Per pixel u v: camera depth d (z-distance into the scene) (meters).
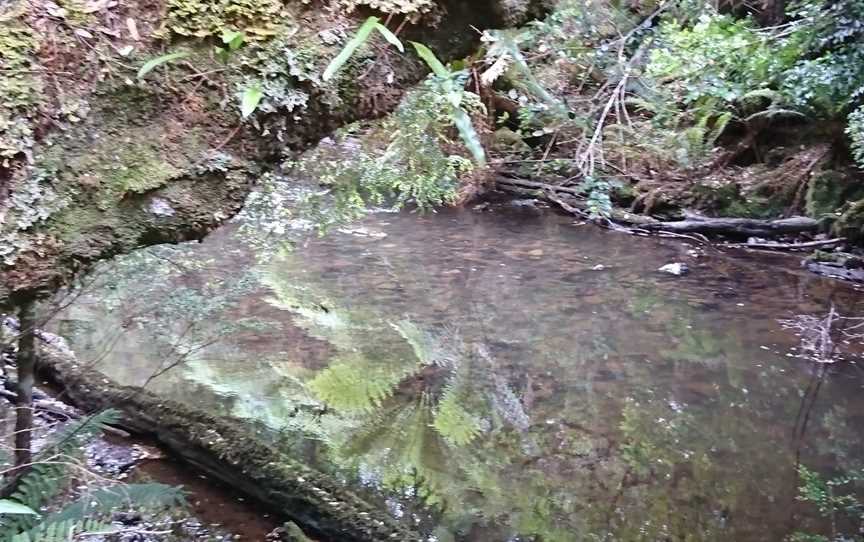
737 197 7.46
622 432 3.57
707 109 7.26
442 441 3.46
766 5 7.43
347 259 6.45
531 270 6.27
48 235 1.30
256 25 1.54
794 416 3.70
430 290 5.72
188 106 1.48
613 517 2.85
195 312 3.68
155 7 1.46
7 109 1.26
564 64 7.22
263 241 3.74
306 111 1.62
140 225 1.43
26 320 2.09
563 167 8.11
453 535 2.71
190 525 2.68
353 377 4.07
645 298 5.54
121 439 3.26
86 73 1.37
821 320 4.99
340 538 2.66
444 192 4.72
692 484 3.10
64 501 2.38
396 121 3.65
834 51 5.82
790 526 2.78
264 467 2.85
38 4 1.34
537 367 4.35
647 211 7.70
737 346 4.60
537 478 3.16
